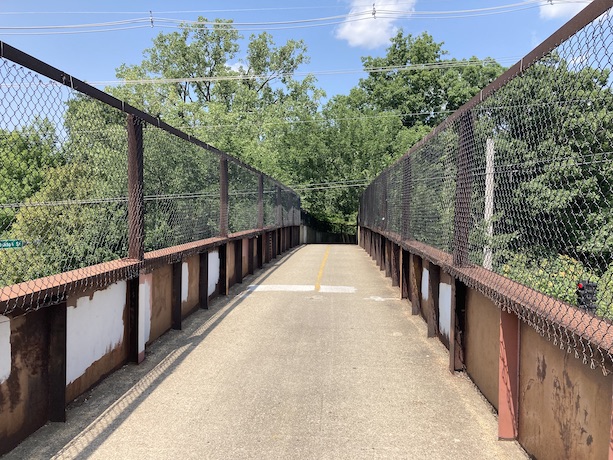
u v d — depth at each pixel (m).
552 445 2.60
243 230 11.03
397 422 3.45
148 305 5.29
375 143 35.72
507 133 3.14
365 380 4.32
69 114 3.85
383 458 2.94
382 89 43.19
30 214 3.63
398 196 8.75
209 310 7.35
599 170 2.06
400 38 44.28
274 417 3.53
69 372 3.64
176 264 6.12
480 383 4.03
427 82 41.59
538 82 2.58
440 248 5.21
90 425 3.35
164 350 5.21
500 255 3.37
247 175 11.40
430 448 3.06
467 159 4.04
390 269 11.19
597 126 2.00
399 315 7.07
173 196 6.56
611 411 1.90
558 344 2.32
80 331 3.80
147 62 43.19
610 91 1.87
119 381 4.23
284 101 42.41
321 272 12.30
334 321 6.66
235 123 28.59
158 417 3.50
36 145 3.52
